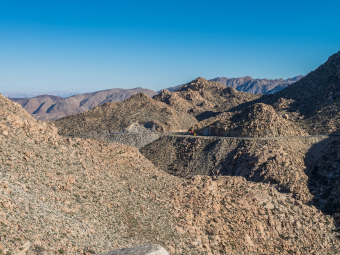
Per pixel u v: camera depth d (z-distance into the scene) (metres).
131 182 59.00
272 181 118.50
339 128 169.50
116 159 63.91
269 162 125.56
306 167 136.25
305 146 154.12
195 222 53.47
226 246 51.72
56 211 37.84
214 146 162.75
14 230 29.62
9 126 46.97
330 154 148.12
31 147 47.00
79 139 63.19
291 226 68.69
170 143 188.88
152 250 31.62
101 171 55.88
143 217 48.75
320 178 128.50
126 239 41.53
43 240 30.89
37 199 37.44
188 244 47.09
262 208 68.81
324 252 66.19
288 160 126.88
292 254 61.59
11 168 39.97
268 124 163.50
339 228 74.12
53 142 52.44
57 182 43.75
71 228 36.25
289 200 78.31
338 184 113.50
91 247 35.03
